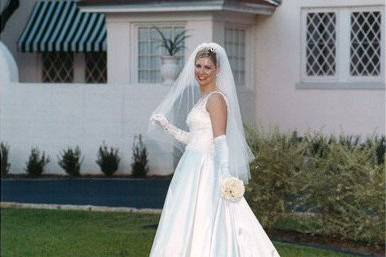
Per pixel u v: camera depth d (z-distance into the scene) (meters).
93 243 14.51
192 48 24.70
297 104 25.81
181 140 11.07
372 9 24.97
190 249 10.40
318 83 25.53
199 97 11.58
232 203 10.52
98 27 28.34
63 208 18.30
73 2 29.09
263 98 26.12
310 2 25.55
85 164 23.77
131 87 23.47
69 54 29.28
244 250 10.46
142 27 25.48
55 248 14.16
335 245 14.34
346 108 25.25
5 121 24.31
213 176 10.58
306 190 14.41
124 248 14.12
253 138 15.00
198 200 10.51
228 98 10.79
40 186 21.81
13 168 24.22
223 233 10.41
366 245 14.21
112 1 25.09
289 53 25.86
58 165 23.92
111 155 23.28
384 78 24.86
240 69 25.80
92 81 28.98
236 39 25.66
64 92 23.92
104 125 23.67
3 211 17.91
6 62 24.34
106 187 21.50
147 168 23.20
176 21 24.94
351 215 14.12
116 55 25.69
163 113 11.31
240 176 10.96
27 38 28.89
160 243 10.52
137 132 23.42
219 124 10.56
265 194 14.74
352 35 25.28
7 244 14.51
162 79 24.50
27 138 24.19
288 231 15.20
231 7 24.31
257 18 26.09
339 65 25.41
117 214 17.44
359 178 14.02
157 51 25.28
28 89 24.16
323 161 14.40
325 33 25.56
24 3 29.64
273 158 14.65
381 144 19.20
